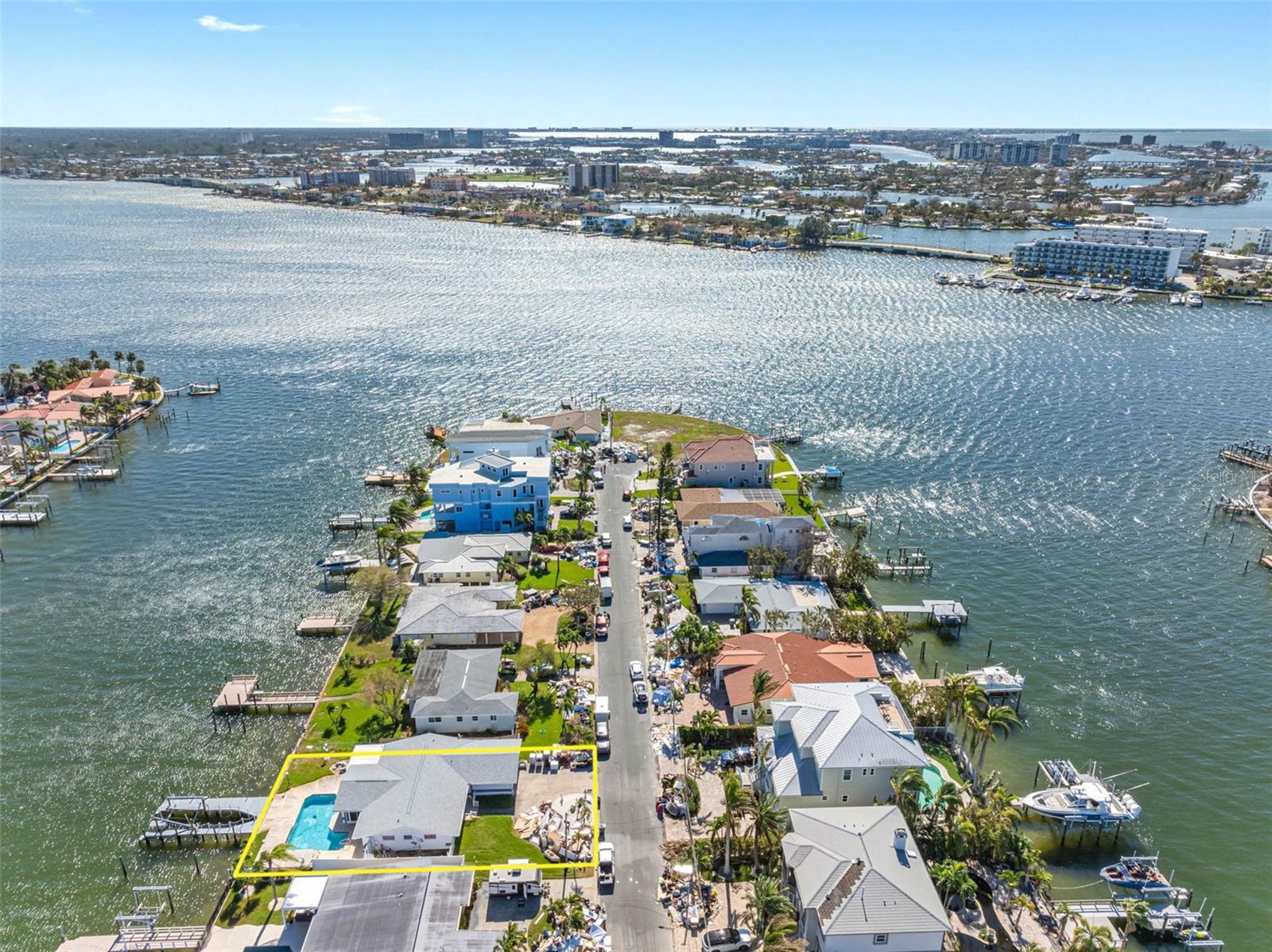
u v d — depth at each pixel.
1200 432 195.50
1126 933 76.06
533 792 88.06
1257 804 92.25
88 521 154.00
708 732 95.12
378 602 125.12
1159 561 142.25
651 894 76.38
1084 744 100.69
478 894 76.06
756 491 153.38
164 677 111.19
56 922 76.75
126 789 92.38
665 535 145.25
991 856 79.31
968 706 91.31
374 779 85.75
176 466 177.38
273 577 135.00
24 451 180.00
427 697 98.88
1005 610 128.12
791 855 72.81
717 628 114.88
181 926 75.38
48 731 101.31
